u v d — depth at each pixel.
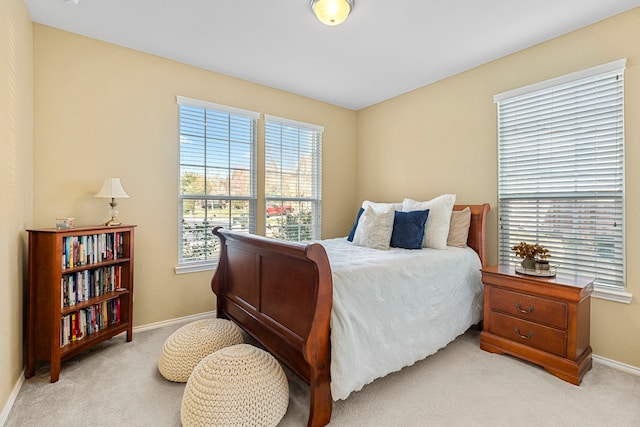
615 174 2.22
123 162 2.70
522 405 1.75
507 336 2.33
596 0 2.05
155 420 1.61
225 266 2.65
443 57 2.86
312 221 4.06
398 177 3.87
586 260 2.36
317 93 3.80
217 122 3.24
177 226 2.99
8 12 1.75
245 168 3.44
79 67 2.50
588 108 2.34
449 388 1.92
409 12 2.19
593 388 1.92
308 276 1.65
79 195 2.50
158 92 2.86
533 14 2.21
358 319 1.75
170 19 2.29
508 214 2.83
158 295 2.88
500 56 2.84
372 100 4.05
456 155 3.23
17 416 1.63
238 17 2.27
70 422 1.59
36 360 2.11
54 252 1.97
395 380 2.01
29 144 2.22
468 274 2.65
